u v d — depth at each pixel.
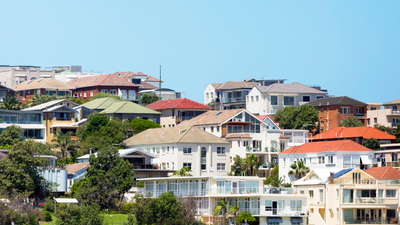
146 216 187.00
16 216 187.12
